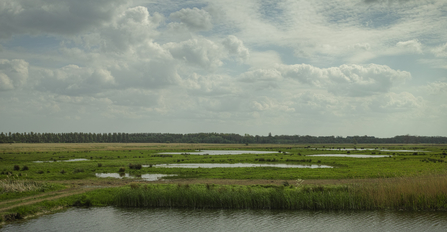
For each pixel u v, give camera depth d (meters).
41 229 25.62
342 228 25.58
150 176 55.56
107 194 35.56
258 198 31.84
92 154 126.81
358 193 31.03
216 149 189.75
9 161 90.00
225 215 29.45
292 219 27.95
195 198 32.47
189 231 25.42
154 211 31.02
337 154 124.94
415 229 25.08
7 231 24.98
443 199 29.64
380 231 24.83
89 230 25.59
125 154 128.12
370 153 125.94
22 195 35.34
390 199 30.28
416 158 88.56
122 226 26.56
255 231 25.31
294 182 44.94
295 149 184.12
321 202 30.86
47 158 103.25
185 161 88.56
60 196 34.97
